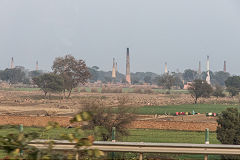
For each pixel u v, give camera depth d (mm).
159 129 82438
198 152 25781
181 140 62281
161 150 25422
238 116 50469
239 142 48875
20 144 10250
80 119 9938
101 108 44156
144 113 139500
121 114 45625
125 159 29234
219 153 25922
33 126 70375
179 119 115625
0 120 84562
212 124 85250
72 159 10109
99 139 40031
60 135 10398
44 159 9922
